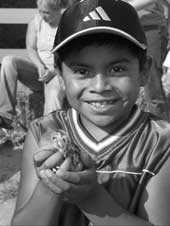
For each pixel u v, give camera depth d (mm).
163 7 5055
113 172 1570
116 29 1455
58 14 5168
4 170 4629
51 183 1407
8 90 5273
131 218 1511
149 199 1558
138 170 1575
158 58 4840
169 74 6047
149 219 1551
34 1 7516
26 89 5953
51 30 5254
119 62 1481
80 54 1484
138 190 1566
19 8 7469
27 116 5691
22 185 1674
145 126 1626
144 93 4930
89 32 1451
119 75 1489
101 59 1473
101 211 1505
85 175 1424
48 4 5137
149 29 4805
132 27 1503
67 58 1520
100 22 1478
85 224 1592
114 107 1515
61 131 1516
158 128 1617
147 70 1639
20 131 5461
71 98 1557
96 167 1578
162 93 4941
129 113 1636
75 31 1480
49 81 5059
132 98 1525
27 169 1674
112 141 1596
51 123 1687
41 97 5801
